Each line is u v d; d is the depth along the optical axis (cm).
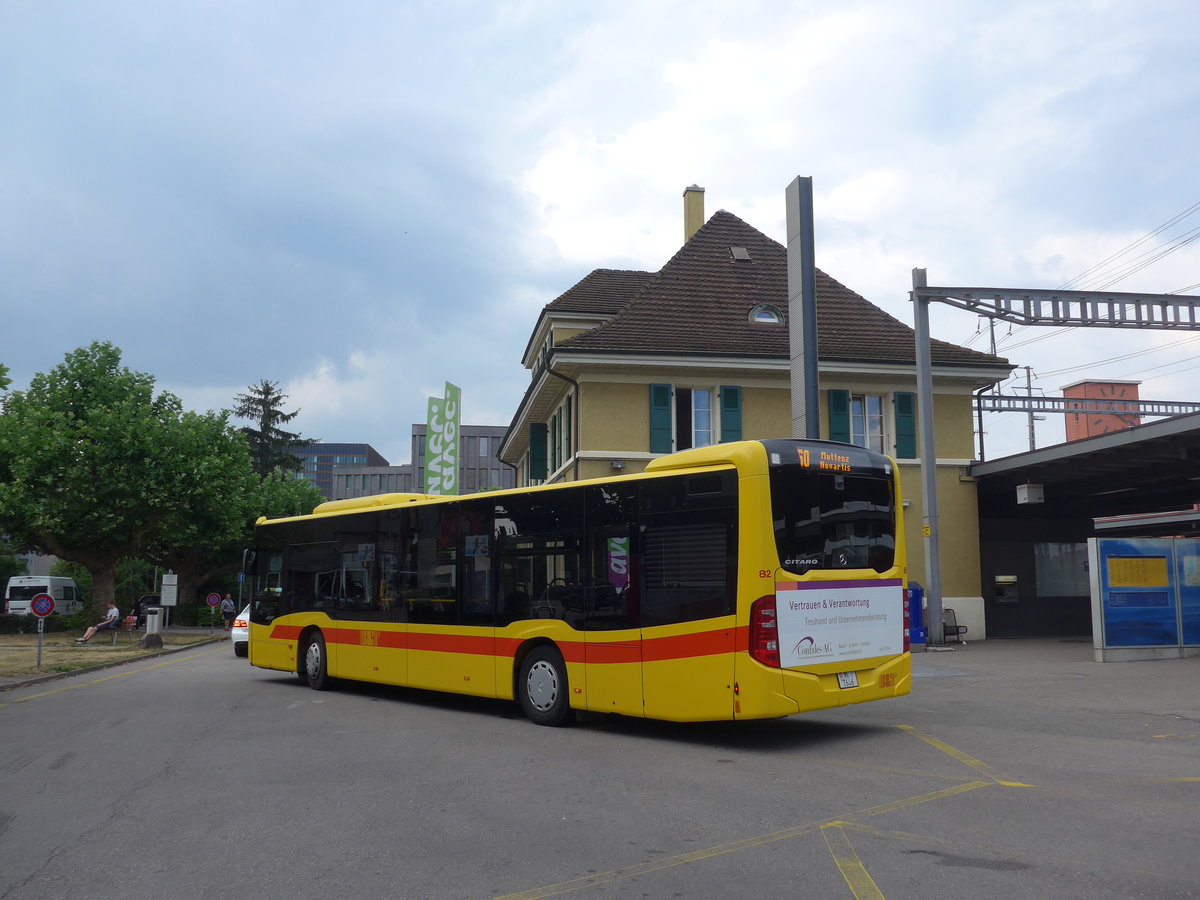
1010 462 2400
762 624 913
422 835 611
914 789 719
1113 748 884
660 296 2772
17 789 788
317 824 647
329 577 1543
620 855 558
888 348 2708
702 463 977
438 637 1287
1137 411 3847
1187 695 1252
